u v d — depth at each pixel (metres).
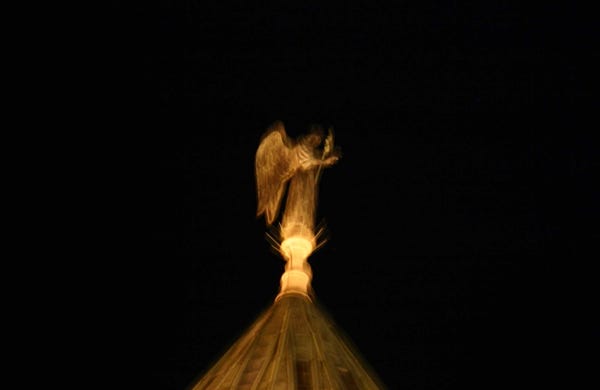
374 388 25.00
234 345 26.70
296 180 30.66
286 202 30.36
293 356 24.84
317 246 29.78
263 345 25.67
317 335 25.98
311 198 30.42
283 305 27.38
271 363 24.67
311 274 29.30
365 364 26.23
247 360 25.16
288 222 29.88
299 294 27.86
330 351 25.50
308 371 24.28
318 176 30.97
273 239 30.17
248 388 23.91
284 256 29.50
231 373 24.83
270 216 30.62
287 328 26.14
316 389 23.53
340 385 24.06
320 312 27.59
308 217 30.03
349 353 26.12
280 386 23.53
